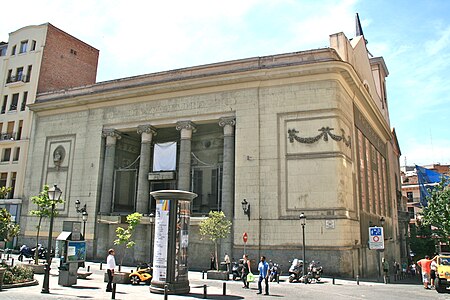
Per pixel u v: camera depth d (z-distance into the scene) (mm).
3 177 43625
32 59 45812
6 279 16703
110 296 15109
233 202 30719
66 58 48500
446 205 42406
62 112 40781
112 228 35219
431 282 23000
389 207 48750
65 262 18359
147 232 33406
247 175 30062
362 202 33375
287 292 18312
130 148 40375
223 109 32312
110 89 37906
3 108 46250
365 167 36594
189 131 33531
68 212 37219
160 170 34781
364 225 32750
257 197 29375
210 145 37562
